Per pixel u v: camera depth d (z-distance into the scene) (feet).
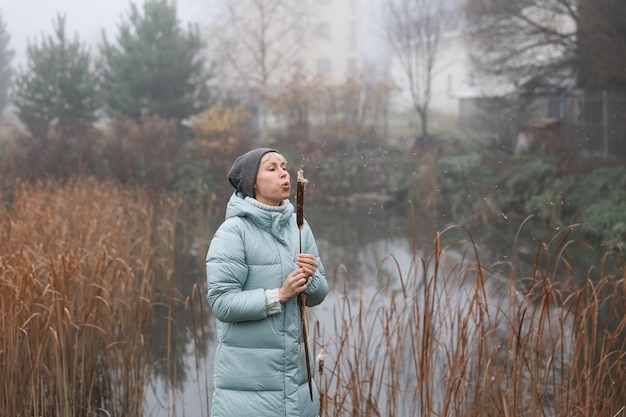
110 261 16.60
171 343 20.76
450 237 39.91
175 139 61.11
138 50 65.10
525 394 14.98
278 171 10.00
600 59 45.78
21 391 13.91
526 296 13.39
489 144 55.47
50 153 55.77
